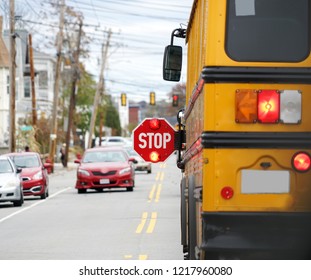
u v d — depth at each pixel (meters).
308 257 10.85
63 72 118.56
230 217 10.74
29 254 19.28
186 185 14.42
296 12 11.00
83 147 135.62
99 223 26.70
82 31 91.56
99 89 107.12
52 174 72.94
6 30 108.19
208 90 10.84
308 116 10.75
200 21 12.55
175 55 16.97
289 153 10.73
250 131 10.76
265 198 10.74
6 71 100.19
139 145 16.94
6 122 100.06
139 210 31.28
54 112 76.19
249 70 10.80
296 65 10.85
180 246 20.25
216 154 10.79
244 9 11.00
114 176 42.94
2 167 36.31
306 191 10.71
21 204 35.91
